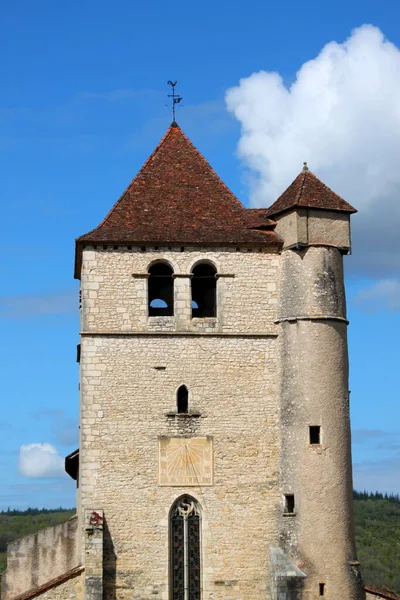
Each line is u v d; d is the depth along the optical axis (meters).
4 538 119.19
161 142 47.59
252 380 42.56
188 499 41.50
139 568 40.53
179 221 44.12
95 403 41.69
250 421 42.25
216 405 42.25
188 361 42.47
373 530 108.06
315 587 40.12
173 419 41.88
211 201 45.31
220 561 40.97
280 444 42.03
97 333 42.25
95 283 42.69
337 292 42.84
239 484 41.62
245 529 41.25
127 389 41.97
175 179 46.03
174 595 40.75
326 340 42.19
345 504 41.16
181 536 41.19
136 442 41.56
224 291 43.22
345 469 41.53
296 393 41.81
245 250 43.62
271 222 44.38
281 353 42.62
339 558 40.50
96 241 42.75
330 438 41.41
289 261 43.12
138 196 45.06
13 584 45.47
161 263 43.53
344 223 43.69
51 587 39.75
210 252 43.44
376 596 41.00
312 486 40.94
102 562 39.97
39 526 128.00
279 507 41.50
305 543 40.53
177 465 41.53
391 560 90.25
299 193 43.44
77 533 45.34
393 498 133.25
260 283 43.41
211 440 41.88
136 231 43.38
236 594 40.75
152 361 42.31
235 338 42.84
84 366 41.97
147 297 42.81
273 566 40.56
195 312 46.97
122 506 40.97
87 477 41.06
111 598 40.19
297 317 42.34
